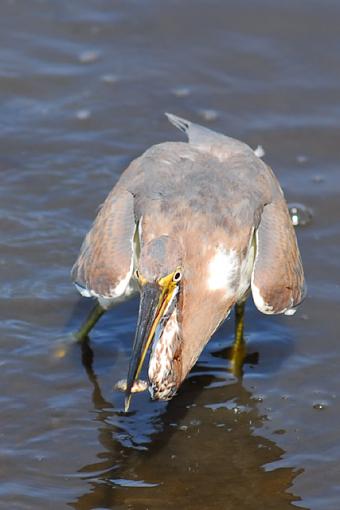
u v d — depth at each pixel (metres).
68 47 19.59
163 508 11.55
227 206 12.80
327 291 14.80
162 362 12.17
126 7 20.55
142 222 12.73
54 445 12.40
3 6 20.38
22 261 15.16
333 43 19.72
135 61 19.36
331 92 18.73
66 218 15.98
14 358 13.66
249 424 12.83
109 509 11.52
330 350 13.96
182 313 12.36
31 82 18.75
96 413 12.92
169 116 15.47
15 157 17.09
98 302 13.68
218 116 18.17
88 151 17.31
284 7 20.48
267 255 12.90
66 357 13.77
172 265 11.55
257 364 13.79
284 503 11.63
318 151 17.52
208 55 19.52
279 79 19.03
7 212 15.97
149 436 12.62
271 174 13.91
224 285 12.65
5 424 12.65
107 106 18.31
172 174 13.15
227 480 11.97
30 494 11.66
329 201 16.41
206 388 13.41
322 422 12.82
